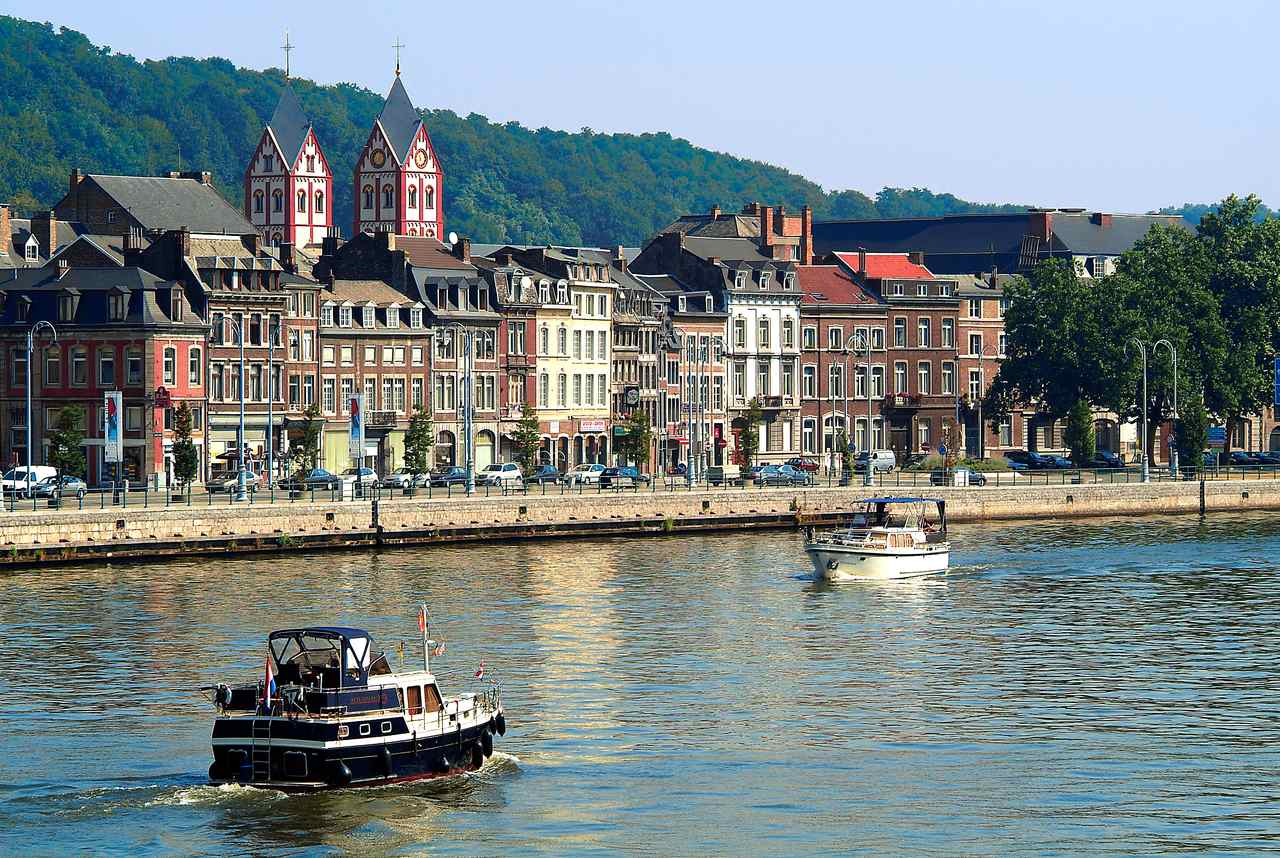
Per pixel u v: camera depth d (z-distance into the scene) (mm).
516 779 126438
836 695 150250
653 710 144875
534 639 173375
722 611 190750
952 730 139375
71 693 149250
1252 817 119812
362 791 121625
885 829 117688
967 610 192250
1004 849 114375
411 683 124938
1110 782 126812
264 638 171625
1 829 116562
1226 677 157625
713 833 116750
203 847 114000
